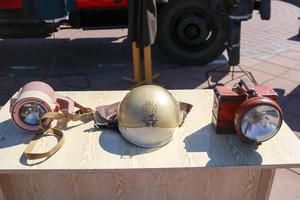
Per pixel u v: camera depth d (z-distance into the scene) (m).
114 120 1.76
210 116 1.85
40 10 3.41
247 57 4.70
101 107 1.88
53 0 3.38
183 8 4.01
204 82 3.90
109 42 5.55
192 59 4.27
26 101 1.65
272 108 1.47
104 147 1.60
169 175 1.79
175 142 1.63
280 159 1.51
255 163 1.49
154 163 1.50
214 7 3.97
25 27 3.82
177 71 4.20
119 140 1.65
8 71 4.37
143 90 1.64
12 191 1.82
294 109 3.30
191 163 1.50
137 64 3.78
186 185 1.83
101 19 3.99
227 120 1.64
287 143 1.60
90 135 1.69
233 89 1.66
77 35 6.01
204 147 1.59
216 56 4.29
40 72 4.33
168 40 4.16
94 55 4.94
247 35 5.94
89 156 1.54
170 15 4.03
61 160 1.52
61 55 4.96
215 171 1.77
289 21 7.11
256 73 4.13
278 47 5.20
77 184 1.81
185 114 1.84
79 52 5.09
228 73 4.11
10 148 1.61
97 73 4.25
